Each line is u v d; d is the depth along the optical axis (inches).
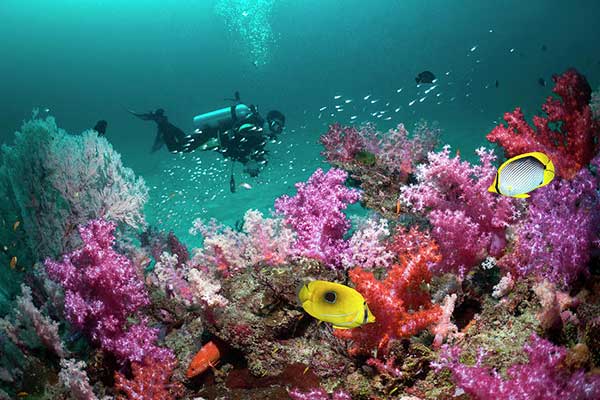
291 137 951.6
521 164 89.7
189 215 453.1
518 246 113.0
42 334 145.8
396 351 107.2
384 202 189.9
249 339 127.6
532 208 115.6
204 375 135.0
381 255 138.9
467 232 119.3
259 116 343.9
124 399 128.3
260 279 137.3
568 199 112.9
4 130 1485.0
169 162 822.5
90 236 145.8
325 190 165.2
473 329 109.3
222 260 156.6
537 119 141.3
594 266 107.6
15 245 207.2
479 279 123.6
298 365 120.8
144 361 137.6
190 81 2999.5
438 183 132.7
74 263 153.2
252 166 354.3
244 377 127.3
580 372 78.6
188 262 161.8
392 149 222.4
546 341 86.0
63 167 201.9
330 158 240.5
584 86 141.4
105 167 219.1
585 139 130.7
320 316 82.3
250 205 466.9
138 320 154.3
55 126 217.8
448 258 121.0
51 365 149.6
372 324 103.8
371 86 2005.4
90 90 2883.9
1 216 208.8
